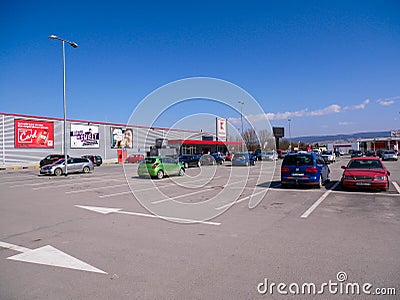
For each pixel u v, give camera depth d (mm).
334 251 4754
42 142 34500
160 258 4586
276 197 10336
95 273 4066
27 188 14156
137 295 3428
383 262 4281
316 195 10570
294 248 4934
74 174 22766
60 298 3391
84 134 38562
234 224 6648
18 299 3377
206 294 3430
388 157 39844
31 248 5172
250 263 4324
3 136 31266
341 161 39188
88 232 6141
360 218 7004
